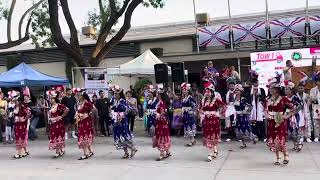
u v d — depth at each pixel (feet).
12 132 51.24
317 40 69.77
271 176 29.48
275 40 73.56
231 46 75.25
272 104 32.86
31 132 51.70
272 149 32.94
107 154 39.91
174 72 49.52
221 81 45.96
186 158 36.55
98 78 52.80
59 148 39.83
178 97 48.57
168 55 80.43
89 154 38.83
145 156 38.24
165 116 36.60
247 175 29.96
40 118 56.18
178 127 48.34
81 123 38.22
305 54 51.24
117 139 37.01
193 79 82.38
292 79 48.83
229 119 42.14
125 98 38.14
